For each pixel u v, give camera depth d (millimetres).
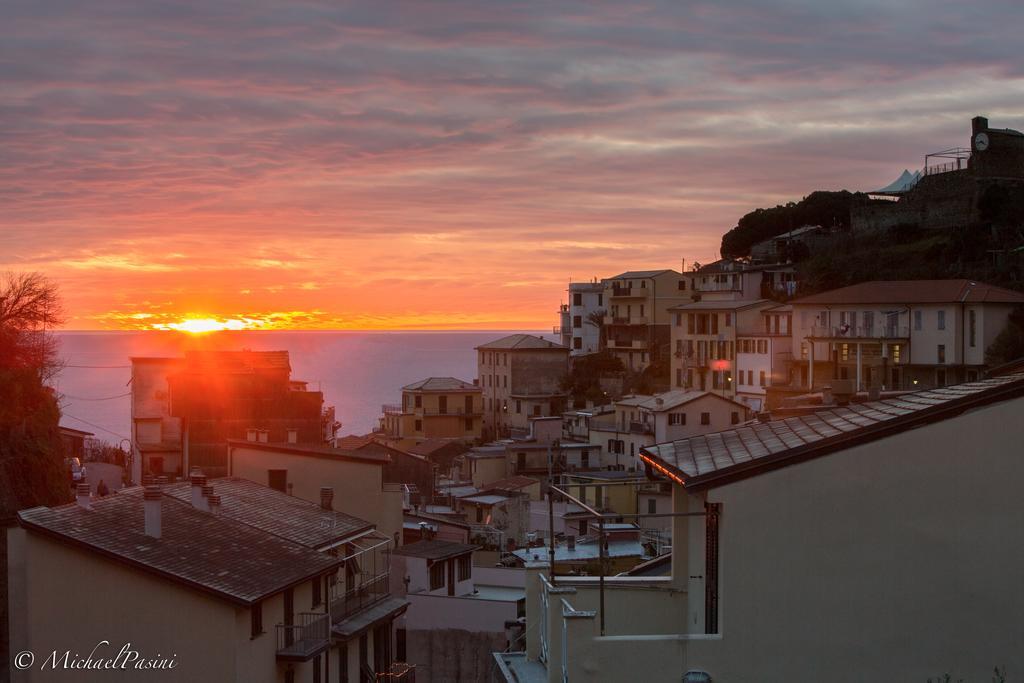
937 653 13703
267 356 81875
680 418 105438
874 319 104812
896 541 13766
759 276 137875
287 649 30375
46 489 49312
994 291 99250
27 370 51062
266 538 33562
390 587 47750
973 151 125000
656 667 13656
